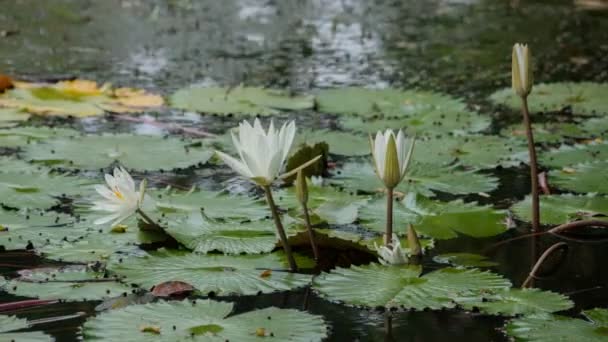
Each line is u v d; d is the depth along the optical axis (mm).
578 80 8930
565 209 5305
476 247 4762
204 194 5324
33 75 8461
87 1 12570
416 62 9633
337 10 12648
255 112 7371
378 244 4645
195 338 3486
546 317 3814
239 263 4363
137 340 3467
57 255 4414
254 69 9141
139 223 4738
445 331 3738
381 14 12398
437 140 6652
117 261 4371
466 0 13617
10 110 7098
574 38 11000
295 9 12641
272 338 3525
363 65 9445
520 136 6902
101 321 3635
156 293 4016
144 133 6781
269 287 4074
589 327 3725
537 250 4746
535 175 5023
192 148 6273
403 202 5289
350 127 7027
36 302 3953
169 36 10594
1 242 4504
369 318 3859
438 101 7836
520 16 12398
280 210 5195
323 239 4527
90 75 8625
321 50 10133
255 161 4176
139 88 8211
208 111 7352
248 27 11312
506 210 5348
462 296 3990
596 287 4273
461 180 5801
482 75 9117
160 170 5852
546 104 7867
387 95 7996
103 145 6219
